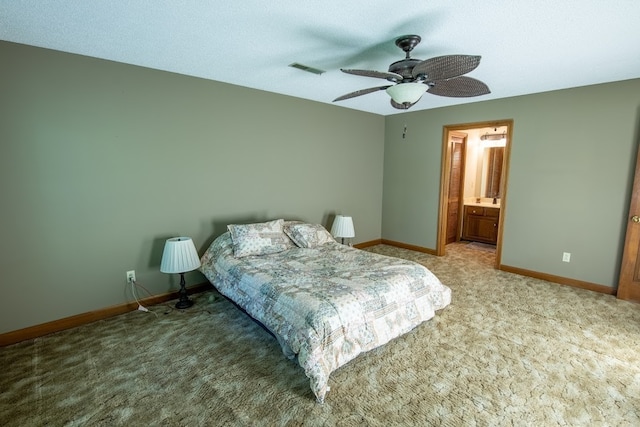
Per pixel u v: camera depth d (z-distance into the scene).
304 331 1.94
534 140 3.75
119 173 2.83
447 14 1.83
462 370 2.10
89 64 2.60
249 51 2.47
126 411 1.75
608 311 2.96
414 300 2.55
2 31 2.12
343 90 3.69
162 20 1.96
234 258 3.04
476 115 4.23
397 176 5.25
